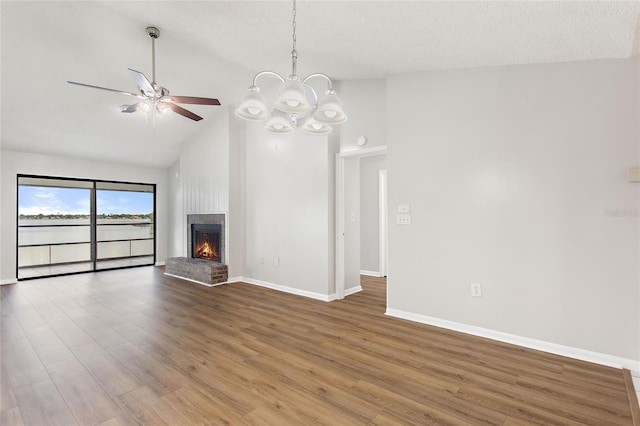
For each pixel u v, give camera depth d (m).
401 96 3.38
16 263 5.32
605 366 2.34
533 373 2.22
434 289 3.17
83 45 3.42
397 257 3.42
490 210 2.84
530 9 1.85
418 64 3.04
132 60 3.78
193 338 2.84
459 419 1.72
